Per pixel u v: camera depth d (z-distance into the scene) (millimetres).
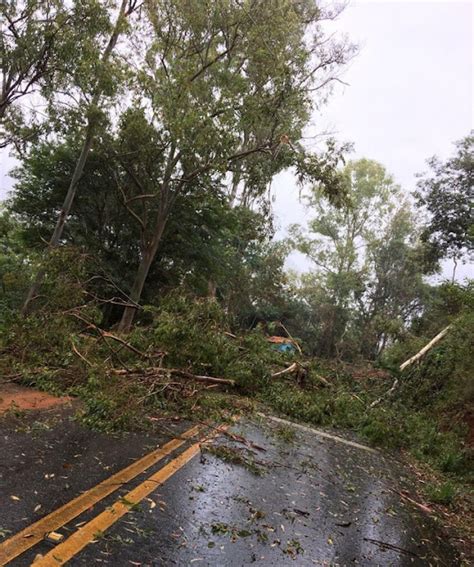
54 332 8625
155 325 9938
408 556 4262
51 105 16578
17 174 23828
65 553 3039
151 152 19344
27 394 6867
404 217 52938
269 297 41188
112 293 21234
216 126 17047
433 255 30047
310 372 13039
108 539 3314
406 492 6402
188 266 25359
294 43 18422
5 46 14508
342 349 45625
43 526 3309
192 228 24438
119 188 20734
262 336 12805
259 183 19562
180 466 5098
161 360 9039
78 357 8055
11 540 3064
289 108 18141
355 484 6129
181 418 7211
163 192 19953
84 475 4309
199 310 10312
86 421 5859
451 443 9719
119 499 3969
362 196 53344
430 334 19812
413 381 14039
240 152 20297
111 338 9328
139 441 5672
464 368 11820
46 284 10305
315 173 17812
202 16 18406
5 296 20125
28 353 8258
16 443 4738
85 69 14867
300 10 19156
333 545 4086
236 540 3727
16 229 26266
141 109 18016
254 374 11039
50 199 23281
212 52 19953
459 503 6516
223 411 8422
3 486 3752
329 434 9227
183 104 17109
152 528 3607
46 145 23078
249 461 5875
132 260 23984
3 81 15461
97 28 15164
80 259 10922
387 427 9750
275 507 4598
